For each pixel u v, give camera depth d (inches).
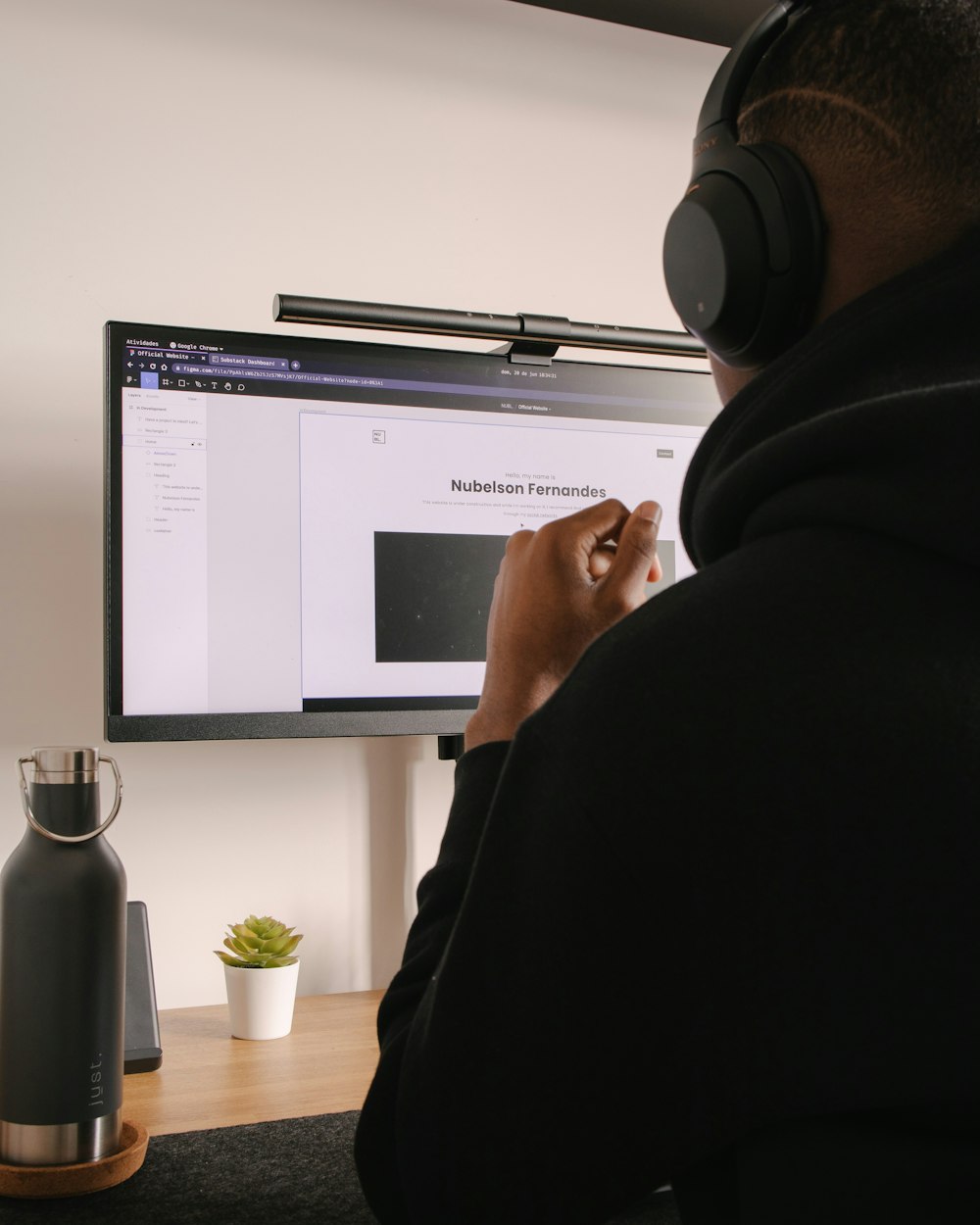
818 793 12.7
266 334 40.3
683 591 14.6
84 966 27.2
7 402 42.2
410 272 48.3
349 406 41.4
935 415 12.9
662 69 53.3
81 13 43.4
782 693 13.0
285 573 40.4
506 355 43.5
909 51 14.9
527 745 15.1
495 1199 14.7
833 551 13.7
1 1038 27.1
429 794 47.8
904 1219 12.6
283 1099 33.0
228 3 45.6
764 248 16.1
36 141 42.8
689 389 46.2
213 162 45.3
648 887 13.4
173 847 43.6
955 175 14.7
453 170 49.2
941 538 12.9
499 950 14.7
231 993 39.3
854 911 12.6
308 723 40.4
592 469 44.7
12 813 41.3
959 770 12.5
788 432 14.3
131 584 38.4
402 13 48.3
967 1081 12.4
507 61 50.2
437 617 42.4
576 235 51.6
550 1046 14.0
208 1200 25.8
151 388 38.9
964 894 12.4
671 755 13.3
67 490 42.9
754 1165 13.7
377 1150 17.6
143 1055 35.4
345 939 46.0
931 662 12.7
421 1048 16.2
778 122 16.7
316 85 46.9
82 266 43.3
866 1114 13.2
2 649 41.7
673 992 13.3
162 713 38.6
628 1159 13.8
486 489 43.2
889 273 15.1
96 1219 24.8
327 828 45.9
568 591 20.3
